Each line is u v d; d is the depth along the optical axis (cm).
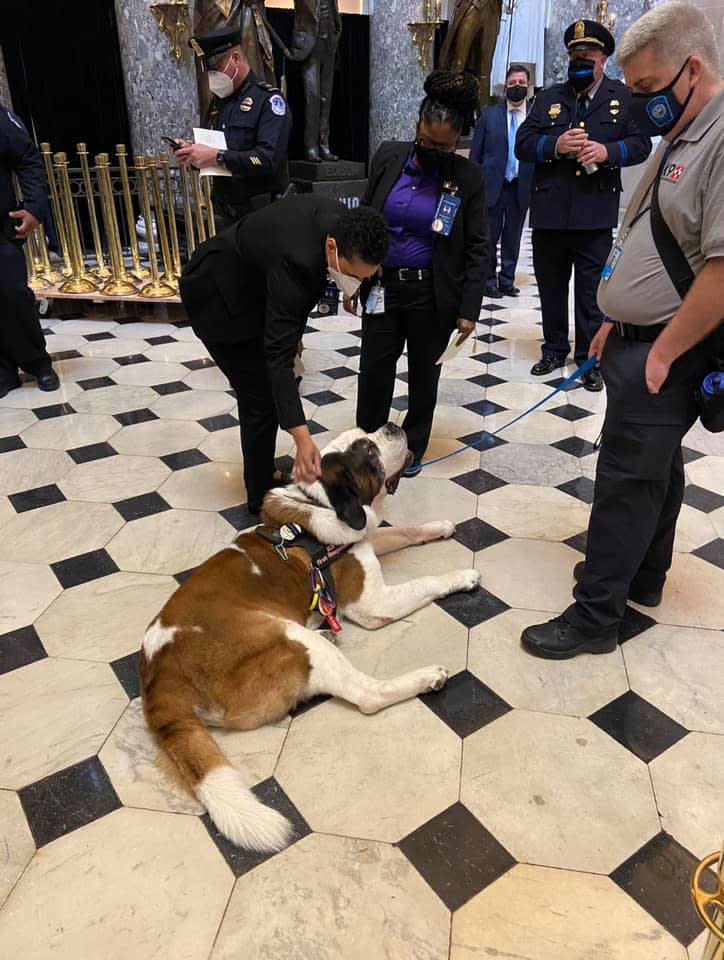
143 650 200
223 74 394
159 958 143
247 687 191
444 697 213
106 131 798
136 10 639
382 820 173
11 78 739
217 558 221
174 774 177
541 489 338
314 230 230
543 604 256
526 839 169
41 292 625
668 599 258
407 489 338
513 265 695
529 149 432
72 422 411
